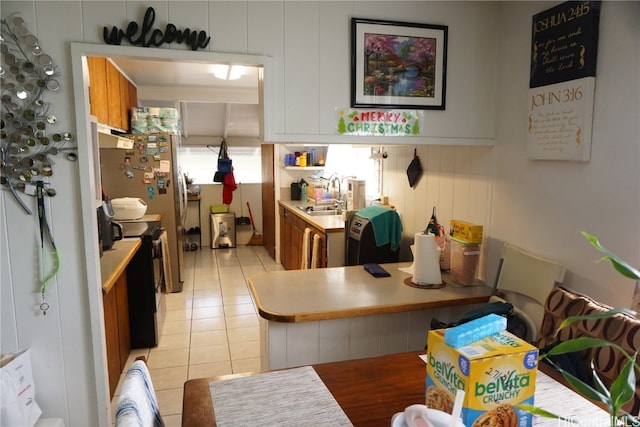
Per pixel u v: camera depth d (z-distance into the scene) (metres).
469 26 2.25
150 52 1.82
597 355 1.40
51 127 1.78
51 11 1.73
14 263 1.83
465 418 0.92
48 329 1.88
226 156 6.54
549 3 1.90
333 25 2.06
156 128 4.32
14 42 1.71
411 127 2.22
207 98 5.25
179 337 3.36
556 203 1.89
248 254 6.21
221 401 1.16
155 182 4.34
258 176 7.03
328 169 5.51
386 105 2.17
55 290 1.87
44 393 1.92
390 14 2.14
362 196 4.11
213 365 2.91
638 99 1.51
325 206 4.79
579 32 1.72
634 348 1.30
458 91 2.27
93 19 1.76
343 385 1.25
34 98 1.75
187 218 6.69
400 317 2.15
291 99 2.04
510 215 2.19
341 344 2.07
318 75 2.07
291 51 2.02
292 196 5.54
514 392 0.95
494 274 2.31
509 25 2.18
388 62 2.15
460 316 2.08
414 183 3.14
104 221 2.73
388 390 1.23
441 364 1.00
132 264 3.07
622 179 1.57
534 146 1.98
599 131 1.66
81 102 1.77
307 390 1.22
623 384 0.66
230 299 4.23
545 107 1.91
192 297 4.30
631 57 1.53
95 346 1.92
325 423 1.07
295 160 5.50
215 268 5.41
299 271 2.55
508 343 0.99
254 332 3.45
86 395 1.95
